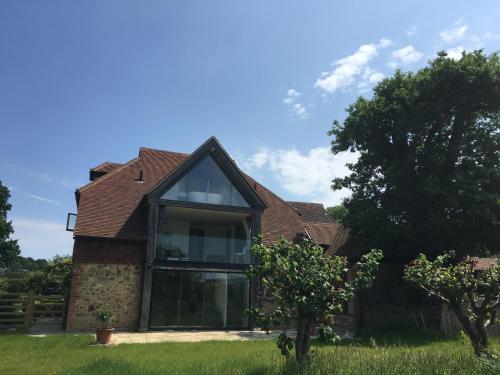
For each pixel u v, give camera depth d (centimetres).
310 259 896
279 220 2511
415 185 2112
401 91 2138
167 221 2331
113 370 925
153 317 1922
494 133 2161
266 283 902
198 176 2095
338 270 905
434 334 1711
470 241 1986
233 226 2416
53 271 2627
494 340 1208
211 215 2239
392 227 2017
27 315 1789
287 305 865
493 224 1927
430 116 2062
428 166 2100
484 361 749
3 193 4475
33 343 1398
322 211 3388
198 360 1054
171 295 1973
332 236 2681
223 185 2127
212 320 2016
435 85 2044
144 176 2430
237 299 2077
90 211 2050
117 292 1931
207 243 2075
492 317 1033
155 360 1062
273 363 914
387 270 2388
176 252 2011
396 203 2167
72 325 1833
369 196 2297
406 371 727
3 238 4441
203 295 2027
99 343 1419
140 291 1962
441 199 1978
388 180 2139
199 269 2022
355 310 2302
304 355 845
